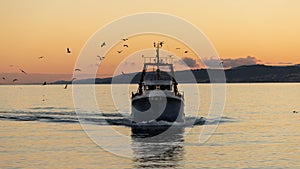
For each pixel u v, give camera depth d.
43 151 79.81
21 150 80.88
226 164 70.38
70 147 83.50
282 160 73.00
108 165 69.62
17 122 123.19
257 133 102.62
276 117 144.38
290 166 69.19
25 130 106.12
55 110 160.50
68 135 97.44
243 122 126.19
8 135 98.38
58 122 120.94
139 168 68.00
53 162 71.31
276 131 106.69
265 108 188.25
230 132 103.69
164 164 70.50
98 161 72.19
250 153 78.31
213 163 71.00
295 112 162.75
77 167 68.38
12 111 157.88
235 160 72.94
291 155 76.62
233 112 164.62
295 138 95.25
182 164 70.38
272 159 73.69
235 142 89.62
